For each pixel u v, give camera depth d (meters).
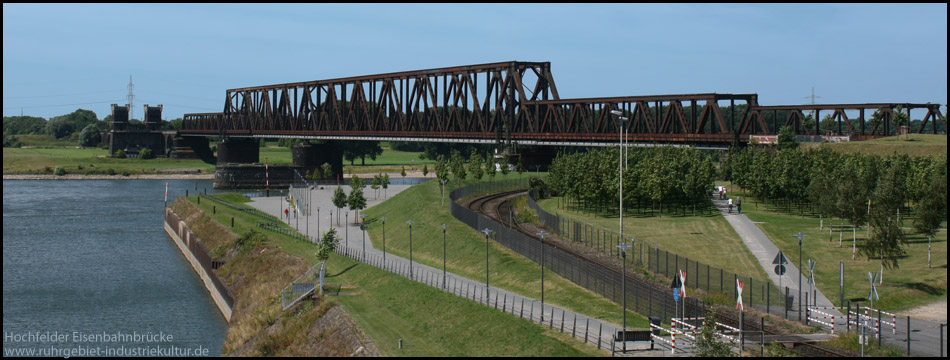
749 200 149.88
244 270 112.38
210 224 149.75
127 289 113.94
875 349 55.47
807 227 116.94
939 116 197.00
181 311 102.25
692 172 133.00
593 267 78.25
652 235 111.81
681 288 66.88
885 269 86.94
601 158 158.88
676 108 192.00
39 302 104.44
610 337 61.78
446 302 75.94
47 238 158.75
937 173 108.94
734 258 94.88
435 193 169.38
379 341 66.81
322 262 89.31
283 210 182.25
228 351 82.88
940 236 105.19
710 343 53.03
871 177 111.69
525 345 61.78
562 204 153.50
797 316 66.81
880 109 191.38
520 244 98.19
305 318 80.69
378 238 133.75
